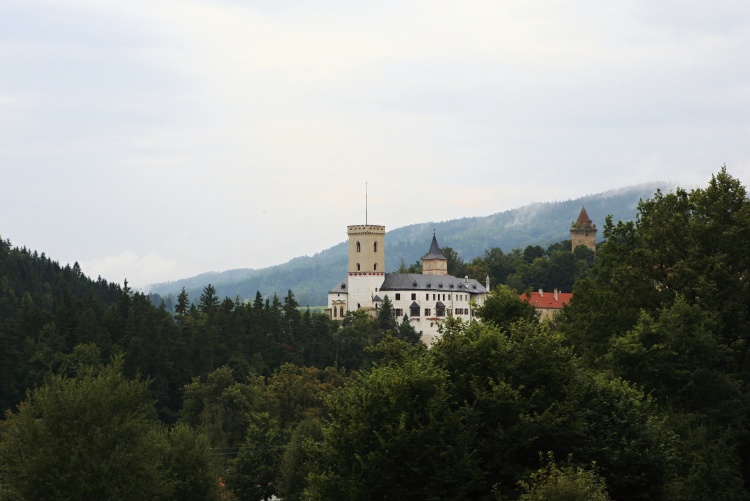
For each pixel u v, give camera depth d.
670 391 77.31
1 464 73.06
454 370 60.03
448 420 54.94
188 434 102.75
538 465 56.22
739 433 75.25
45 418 73.38
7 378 183.50
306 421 144.12
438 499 53.28
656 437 59.09
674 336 77.88
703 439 70.44
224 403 186.38
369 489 54.50
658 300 91.00
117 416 74.81
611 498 57.38
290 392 199.75
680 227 93.94
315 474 58.22
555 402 56.84
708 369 77.50
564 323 104.50
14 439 72.56
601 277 100.38
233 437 178.00
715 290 85.62
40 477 70.06
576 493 48.97
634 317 90.38
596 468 54.09
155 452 78.69
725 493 68.44
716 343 78.44
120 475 72.19
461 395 58.69
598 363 86.00
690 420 72.94
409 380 56.75
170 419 194.50
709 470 68.19
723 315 85.31
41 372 183.75
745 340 85.62
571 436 56.22
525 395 58.69
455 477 53.62
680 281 89.12
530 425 55.38
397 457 54.41
